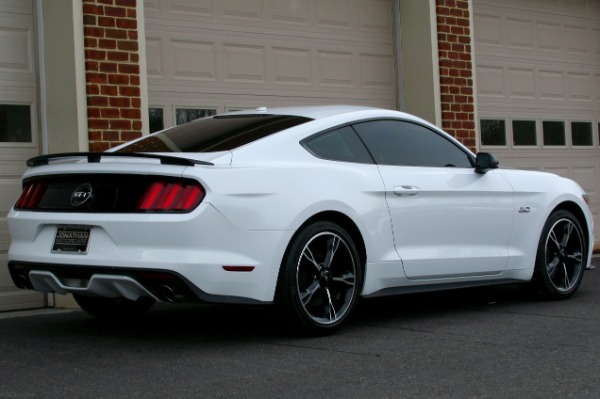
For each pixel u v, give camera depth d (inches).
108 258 187.9
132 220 186.4
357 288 214.2
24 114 281.1
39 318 255.0
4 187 276.5
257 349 196.7
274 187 196.5
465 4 388.2
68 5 273.0
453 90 382.9
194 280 184.2
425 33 379.2
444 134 250.2
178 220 183.5
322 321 207.8
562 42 456.4
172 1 320.2
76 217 194.5
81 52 273.9
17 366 183.6
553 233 271.1
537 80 444.8
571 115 458.9
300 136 211.6
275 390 159.2
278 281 198.1
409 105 386.9
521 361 181.0
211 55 330.0
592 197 466.6
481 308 257.8
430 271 232.8
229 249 188.7
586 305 260.7
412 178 229.9
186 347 201.2
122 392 159.3
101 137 276.7
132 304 246.8
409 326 226.1
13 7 279.1
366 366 177.8
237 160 195.2
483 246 249.4
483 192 247.9
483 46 423.2
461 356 186.5
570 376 167.2
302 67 357.7
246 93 339.3
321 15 364.8
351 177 214.7
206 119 242.1
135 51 284.5
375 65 383.6
